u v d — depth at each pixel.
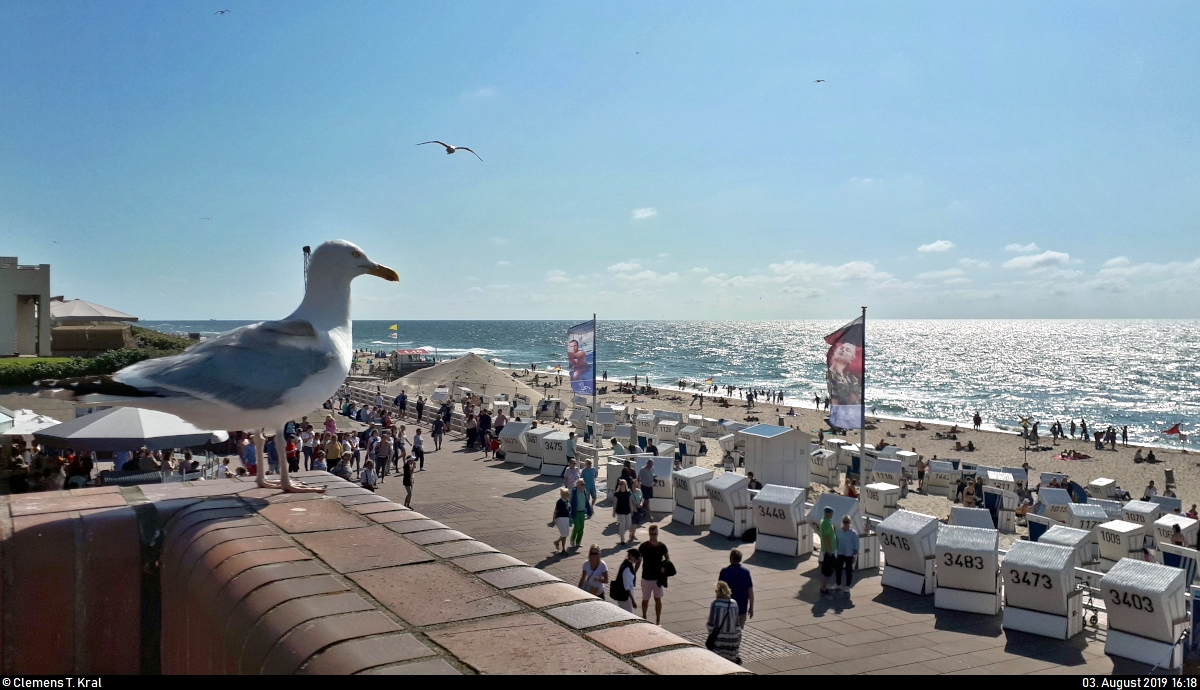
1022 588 11.32
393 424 31.39
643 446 34.06
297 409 4.55
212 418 4.38
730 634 8.55
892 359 175.50
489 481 22.62
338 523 3.69
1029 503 26.80
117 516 3.75
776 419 61.41
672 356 181.00
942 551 12.32
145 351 31.70
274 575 2.82
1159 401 93.06
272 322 4.81
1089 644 10.93
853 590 13.41
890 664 10.16
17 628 3.47
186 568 3.29
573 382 26.27
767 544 15.76
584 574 10.66
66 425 14.48
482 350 195.88
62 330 36.44
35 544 3.52
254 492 4.47
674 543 16.50
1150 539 21.14
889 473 30.34
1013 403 90.38
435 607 2.55
